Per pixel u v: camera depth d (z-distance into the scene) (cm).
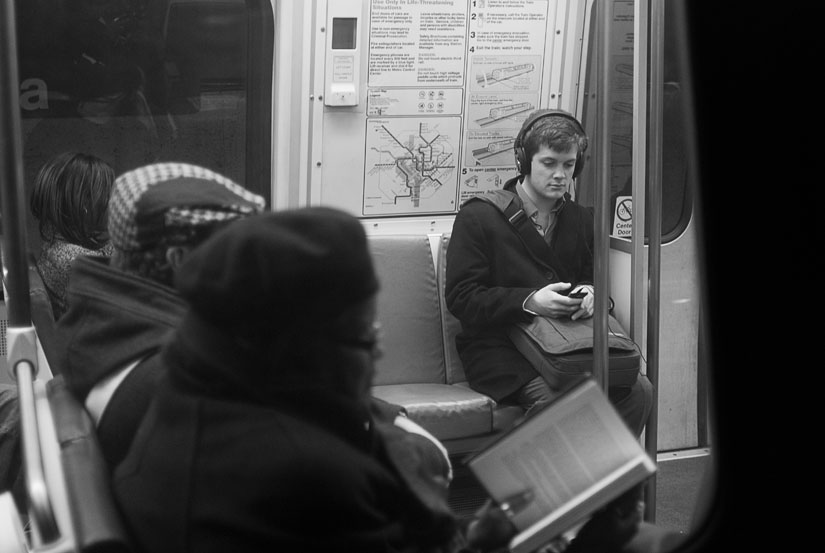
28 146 403
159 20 409
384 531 151
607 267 283
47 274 383
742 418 217
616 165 470
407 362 455
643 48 325
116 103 410
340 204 459
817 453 217
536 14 466
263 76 428
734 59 207
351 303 146
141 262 171
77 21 397
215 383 148
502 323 428
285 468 142
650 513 319
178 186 169
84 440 168
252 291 142
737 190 214
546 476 171
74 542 152
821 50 205
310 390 148
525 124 439
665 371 486
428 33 452
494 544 169
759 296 218
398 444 166
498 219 441
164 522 147
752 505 215
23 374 190
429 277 463
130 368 169
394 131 459
